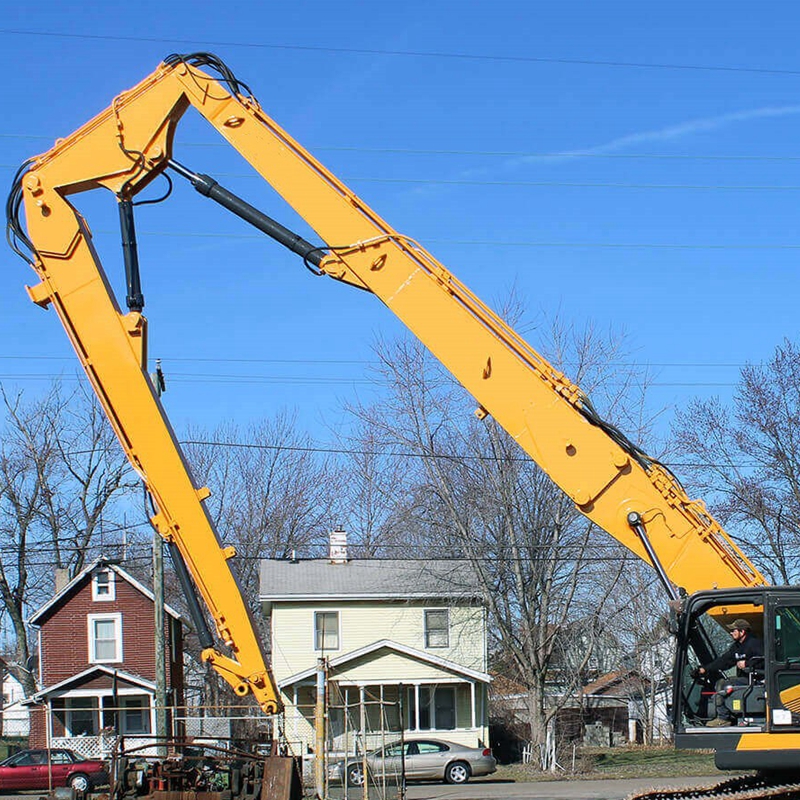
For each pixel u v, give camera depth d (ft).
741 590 33.22
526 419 34.47
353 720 119.75
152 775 48.96
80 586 137.90
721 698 33.83
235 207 36.52
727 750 33.14
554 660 129.59
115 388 36.17
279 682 127.03
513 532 119.65
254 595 180.04
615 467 34.14
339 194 35.91
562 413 34.42
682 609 33.42
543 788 97.25
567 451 34.27
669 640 121.29
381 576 136.56
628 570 117.70
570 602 118.93
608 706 186.50
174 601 169.17
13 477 162.61
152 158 36.94
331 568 139.23
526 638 121.19
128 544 157.07
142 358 36.45
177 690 142.82
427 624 134.21
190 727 146.82
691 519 34.12
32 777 104.37
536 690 121.08
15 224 37.24
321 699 72.02
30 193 36.99
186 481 35.78
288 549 182.29
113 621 137.08
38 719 133.39
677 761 125.49
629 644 139.85
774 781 38.37
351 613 134.31
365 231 35.55
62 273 36.68
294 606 134.31
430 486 121.60
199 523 35.55
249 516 183.73
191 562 35.42
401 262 35.35
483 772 109.91
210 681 155.43
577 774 113.91
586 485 34.19
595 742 180.04
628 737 178.50
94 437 165.37
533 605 121.08
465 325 34.91
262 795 44.86
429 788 100.68
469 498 120.06
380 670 127.95
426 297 35.14
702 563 33.91
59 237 36.78
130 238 37.17
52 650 136.36
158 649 94.43
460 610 132.57
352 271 35.47
